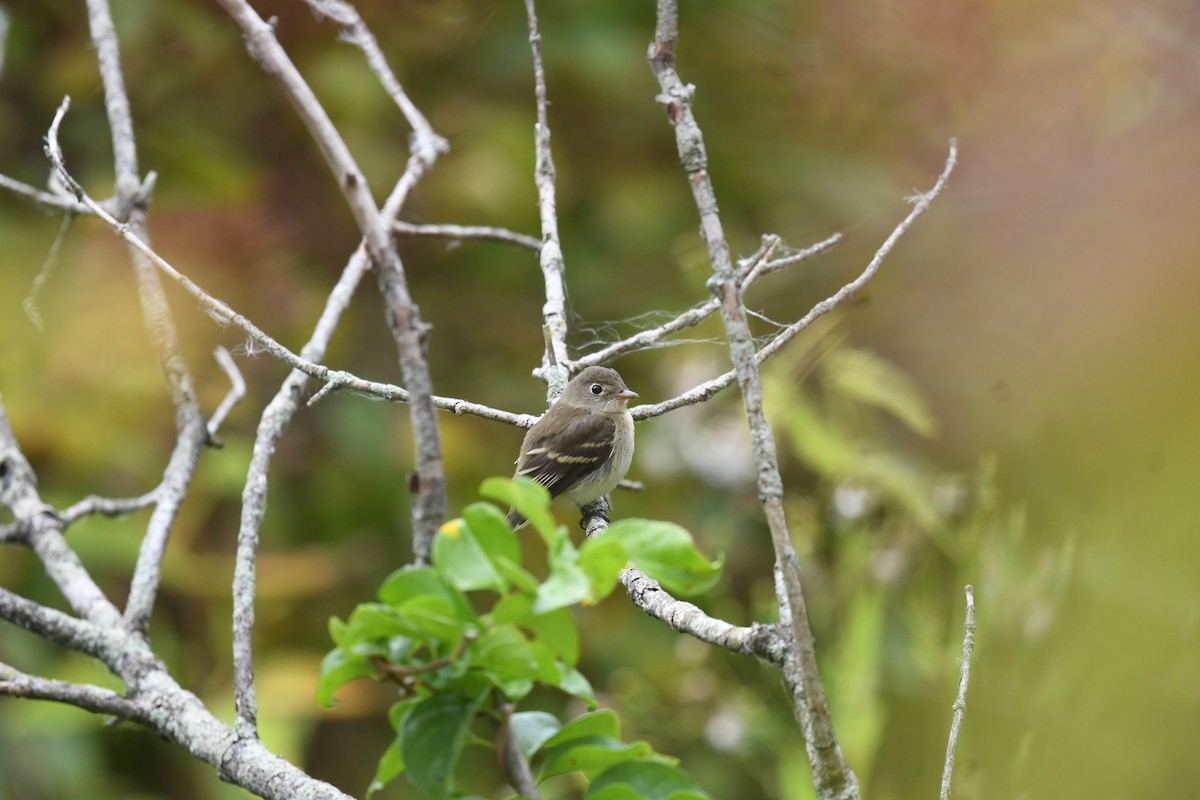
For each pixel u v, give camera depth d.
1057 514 8.77
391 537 12.68
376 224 3.70
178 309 11.89
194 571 11.59
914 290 10.01
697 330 13.25
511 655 3.70
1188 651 7.73
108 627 6.15
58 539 6.69
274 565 11.88
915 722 9.80
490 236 9.07
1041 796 7.93
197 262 12.11
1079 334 8.73
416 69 13.32
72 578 6.52
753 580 12.91
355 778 12.46
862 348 10.59
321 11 9.56
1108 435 8.39
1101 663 7.96
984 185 9.19
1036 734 8.04
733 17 10.21
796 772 10.29
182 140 12.59
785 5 9.83
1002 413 9.40
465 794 3.93
